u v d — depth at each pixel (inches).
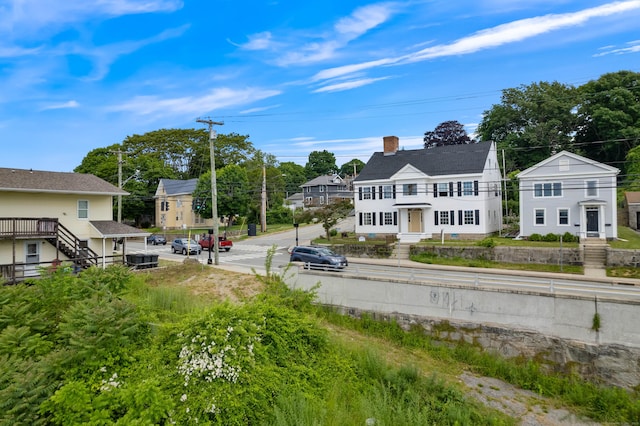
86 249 1011.3
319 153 4650.6
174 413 306.7
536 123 2241.6
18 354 358.9
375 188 1653.5
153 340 396.8
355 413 369.4
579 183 1269.7
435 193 1530.5
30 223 912.3
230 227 2464.3
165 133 3398.1
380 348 665.0
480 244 1235.9
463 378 574.6
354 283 809.5
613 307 564.7
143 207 2586.1
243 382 341.1
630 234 1346.0
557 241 1254.3
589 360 562.3
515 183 1959.9
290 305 572.7
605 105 2082.9
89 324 367.2
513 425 442.9
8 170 985.5
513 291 639.8
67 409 296.5
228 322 387.5
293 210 2992.1
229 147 3447.3
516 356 613.9
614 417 481.1
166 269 1047.0
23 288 486.6
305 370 419.2
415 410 398.3
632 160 1782.7
